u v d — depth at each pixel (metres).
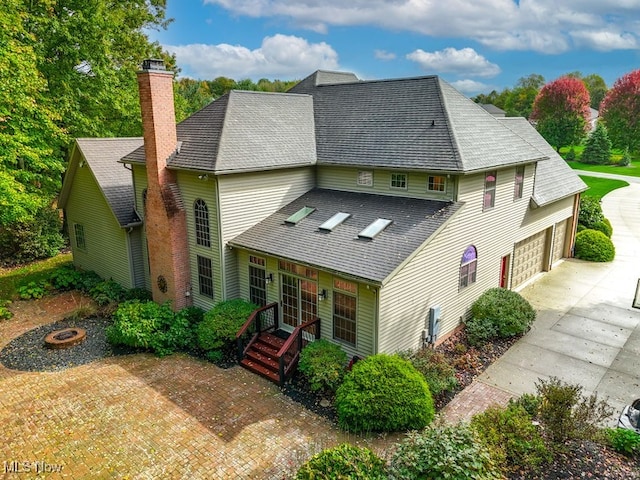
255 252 13.54
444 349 13.34
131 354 13.48
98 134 24.97
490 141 14.97
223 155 13.77
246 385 11.70
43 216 23.28
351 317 11.79
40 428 9.77
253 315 13.09
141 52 27.83
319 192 16.00
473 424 8.75
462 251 13.86
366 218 13.47
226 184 13.74
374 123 15.91
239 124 15.38
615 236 26.95
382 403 9.49
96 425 9.89
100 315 16.27
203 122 15.88
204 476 8.33
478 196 14.15
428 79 16.09
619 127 69.75
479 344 13.51
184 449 9.10
